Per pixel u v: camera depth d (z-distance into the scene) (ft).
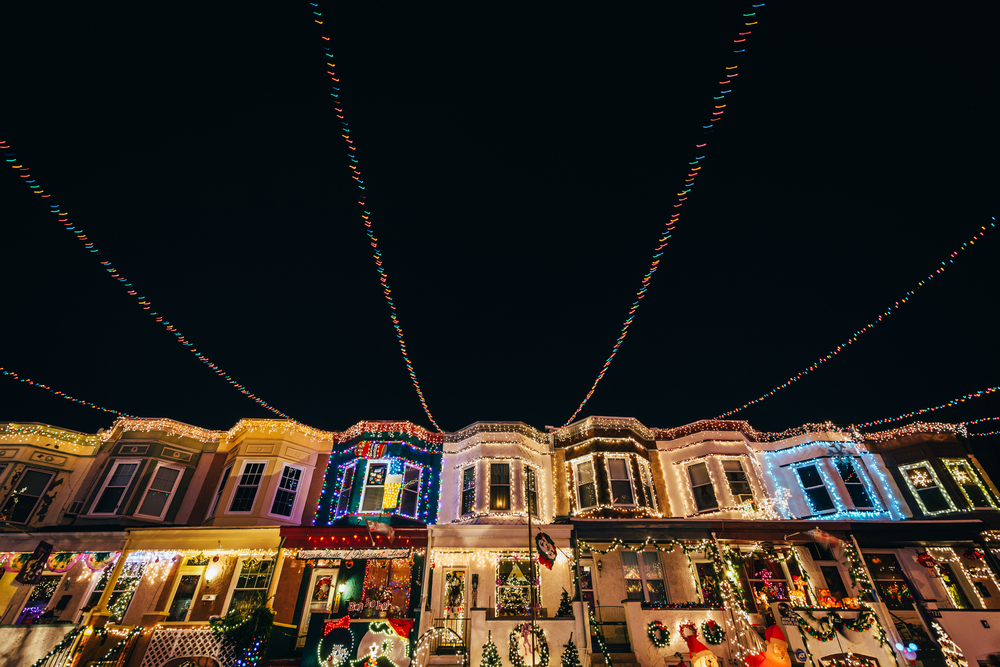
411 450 53.47
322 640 35.94
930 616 38.22
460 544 41.11
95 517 48.49
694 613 37.91
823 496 50.70
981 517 46.03
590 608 39.11
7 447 51.55
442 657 37.11
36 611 42.80
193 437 55.67
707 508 50.57
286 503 50.44
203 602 42.09
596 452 53.62
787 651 33.60
